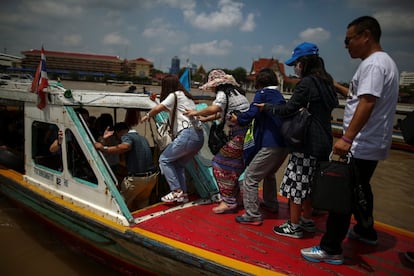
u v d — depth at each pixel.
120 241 3.72
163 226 3.75
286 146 3.59
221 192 4.17
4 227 5.38
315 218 4.25
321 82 3.16
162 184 5.14
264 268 3.01
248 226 3.82
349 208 2.86
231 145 4.06
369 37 2.99
